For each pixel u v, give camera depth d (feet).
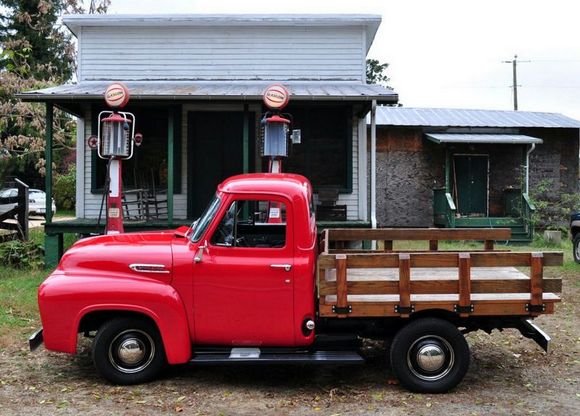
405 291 15.81
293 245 16.15
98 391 16.15
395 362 16.02
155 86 39.37
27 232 41.09
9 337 21.35
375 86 40.16
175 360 15.97
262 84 40.75
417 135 59.36
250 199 16.31
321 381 17.21
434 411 14.88
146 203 37.24
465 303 15.87
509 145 59.41
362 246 36.04
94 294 15.90
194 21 41.39
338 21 41.47
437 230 20.75
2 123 53.78
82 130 40.14
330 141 40.32
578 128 59.72
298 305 15.99
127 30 41.86
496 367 18.67
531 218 53.16
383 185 59.36
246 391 16.30
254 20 41.37
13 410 14.84
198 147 40.75
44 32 85.51
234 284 16.03
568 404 15.47
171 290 16.08
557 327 23.82
